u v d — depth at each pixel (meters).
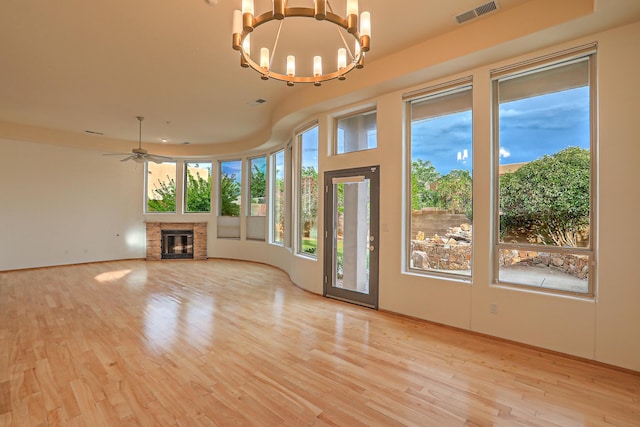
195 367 2.71
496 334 3.31
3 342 3.21
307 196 5.69
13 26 3.07
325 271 4.99
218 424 2.00
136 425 1.98
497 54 3.16
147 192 9.07
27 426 1.96
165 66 3.94
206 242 9.09
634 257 2.64
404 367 2.73
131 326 3.67
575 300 2.88
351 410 2.14
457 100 3.74
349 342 3.24
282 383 2.47
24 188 7.09
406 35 3.33
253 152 8.40
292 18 2.97
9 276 6.45
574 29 2.73
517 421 2.04
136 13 2.88
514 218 3.32
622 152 2.68
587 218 2.93
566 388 2.42
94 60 3.77
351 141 4.80
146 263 8.22
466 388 2.41
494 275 3.42
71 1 2.70
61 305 4.49
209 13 2.88
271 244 7.93
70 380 2.50
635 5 2.41
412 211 4.10
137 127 6.76
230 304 4.58
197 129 6.99
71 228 7.77
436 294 3.75
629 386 2.45
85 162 8.00
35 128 6.63
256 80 4.39
